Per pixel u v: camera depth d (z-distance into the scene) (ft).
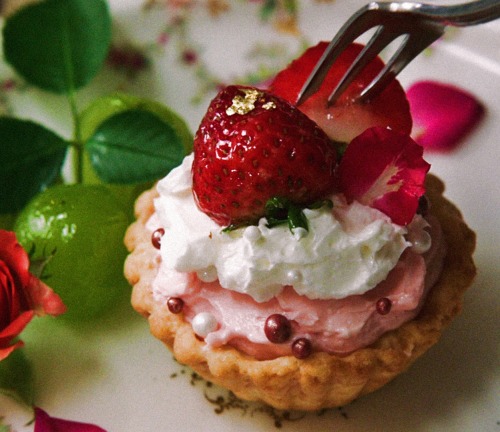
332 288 0.83
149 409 0.94
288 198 0.81
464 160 1.08
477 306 0.98
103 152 1.03
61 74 1.11
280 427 0.92
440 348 0.96
